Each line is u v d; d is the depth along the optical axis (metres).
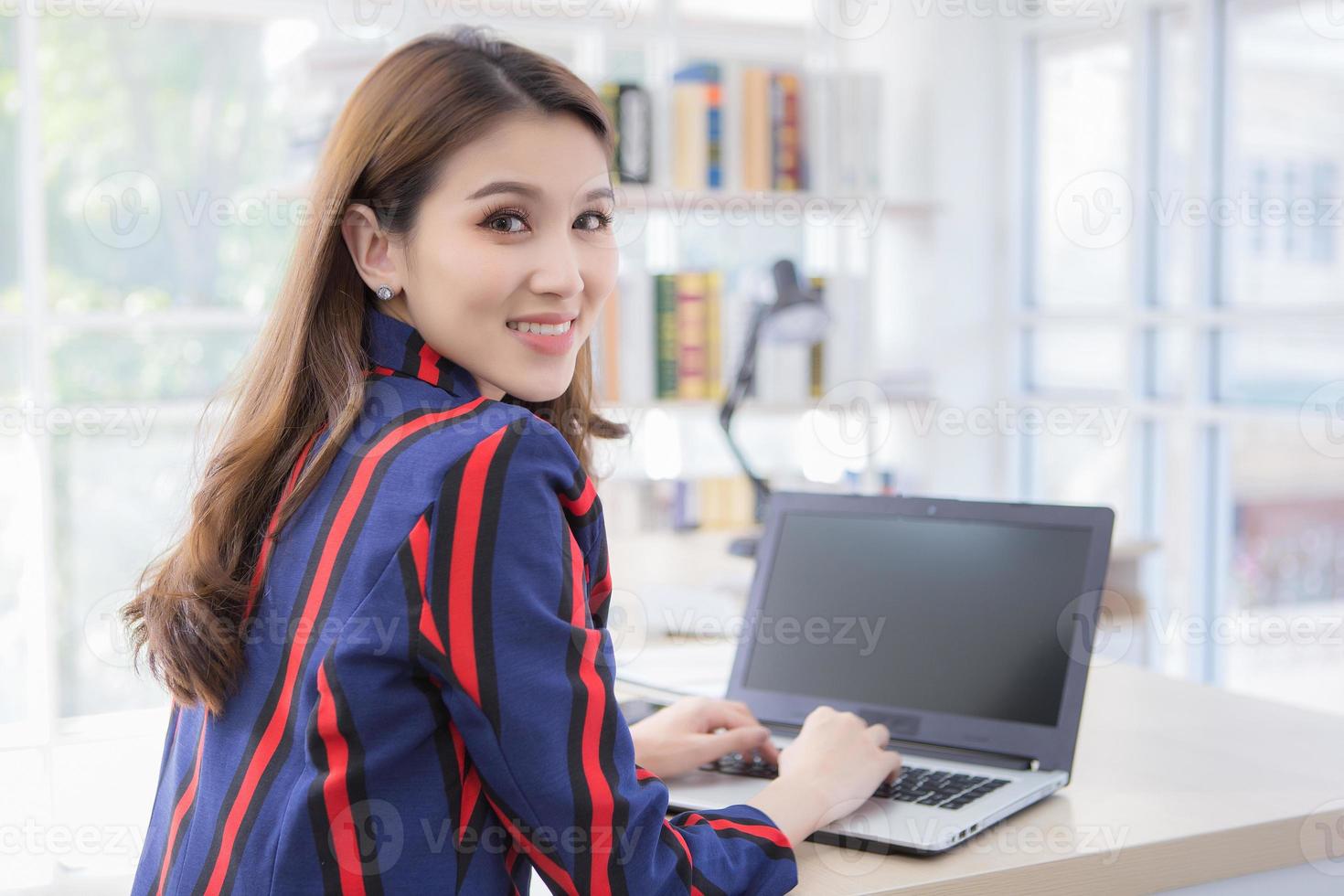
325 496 0.82
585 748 0.77
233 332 3.32
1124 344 3.62
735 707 1.19
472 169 0.84
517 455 0.78
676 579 2.42
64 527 3.13
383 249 0.88
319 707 0.75
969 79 3.93
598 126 0.89
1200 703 1.41
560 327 0.87
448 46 0.87
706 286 3.27
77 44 3.16
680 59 3.60
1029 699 1.14
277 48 3.34
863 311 3.44
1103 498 3.73
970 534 1.23
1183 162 3.50
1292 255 3.13
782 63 3.44
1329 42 3.00
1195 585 3.43
